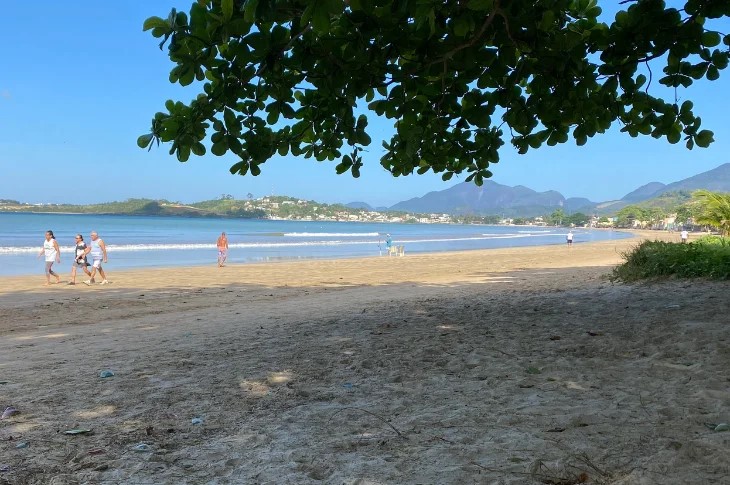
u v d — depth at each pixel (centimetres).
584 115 542
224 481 307
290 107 469
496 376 507
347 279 2202
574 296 1081
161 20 372
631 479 273
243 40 379
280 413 430
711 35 518
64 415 442
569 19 562
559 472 290
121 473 321
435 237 8819
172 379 550
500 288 1494
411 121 519
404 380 511
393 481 295
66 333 1007
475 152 604
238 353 672
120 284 2020
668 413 381
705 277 1165
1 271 2594
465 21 385
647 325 715
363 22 399
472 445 340
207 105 428
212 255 3897
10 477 318
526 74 510
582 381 477
